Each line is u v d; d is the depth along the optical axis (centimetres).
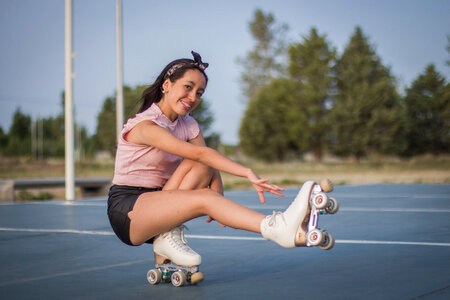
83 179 1491
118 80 1767
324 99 5516
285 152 5912
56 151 6512
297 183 2023
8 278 300
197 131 305
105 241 459
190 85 278
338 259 354
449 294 246
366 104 5009
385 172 3272
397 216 656
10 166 4525
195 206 254
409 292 251
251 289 263
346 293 251
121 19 1762
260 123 5828
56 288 272
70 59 1136
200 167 273
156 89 289
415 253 378
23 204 905
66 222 615
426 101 5147
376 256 366
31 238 479
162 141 264
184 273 271
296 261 348
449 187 1366
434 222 590
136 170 281
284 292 255
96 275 308
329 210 228
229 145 6556
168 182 276
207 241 448
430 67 5144
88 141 6469
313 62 5503
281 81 5841
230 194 1148
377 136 4988
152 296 250
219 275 303
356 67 5106
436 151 5181
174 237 269
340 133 5134
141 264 345
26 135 8119
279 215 237
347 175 2900
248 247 413
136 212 266
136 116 284
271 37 6203
